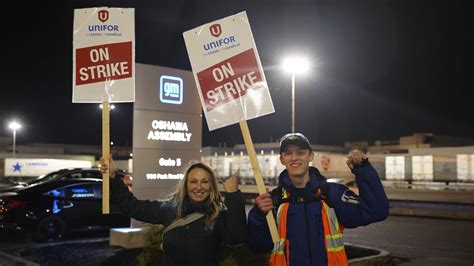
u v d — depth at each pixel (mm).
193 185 3791
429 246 11977
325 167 44844
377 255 8906
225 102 4047
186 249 3682
